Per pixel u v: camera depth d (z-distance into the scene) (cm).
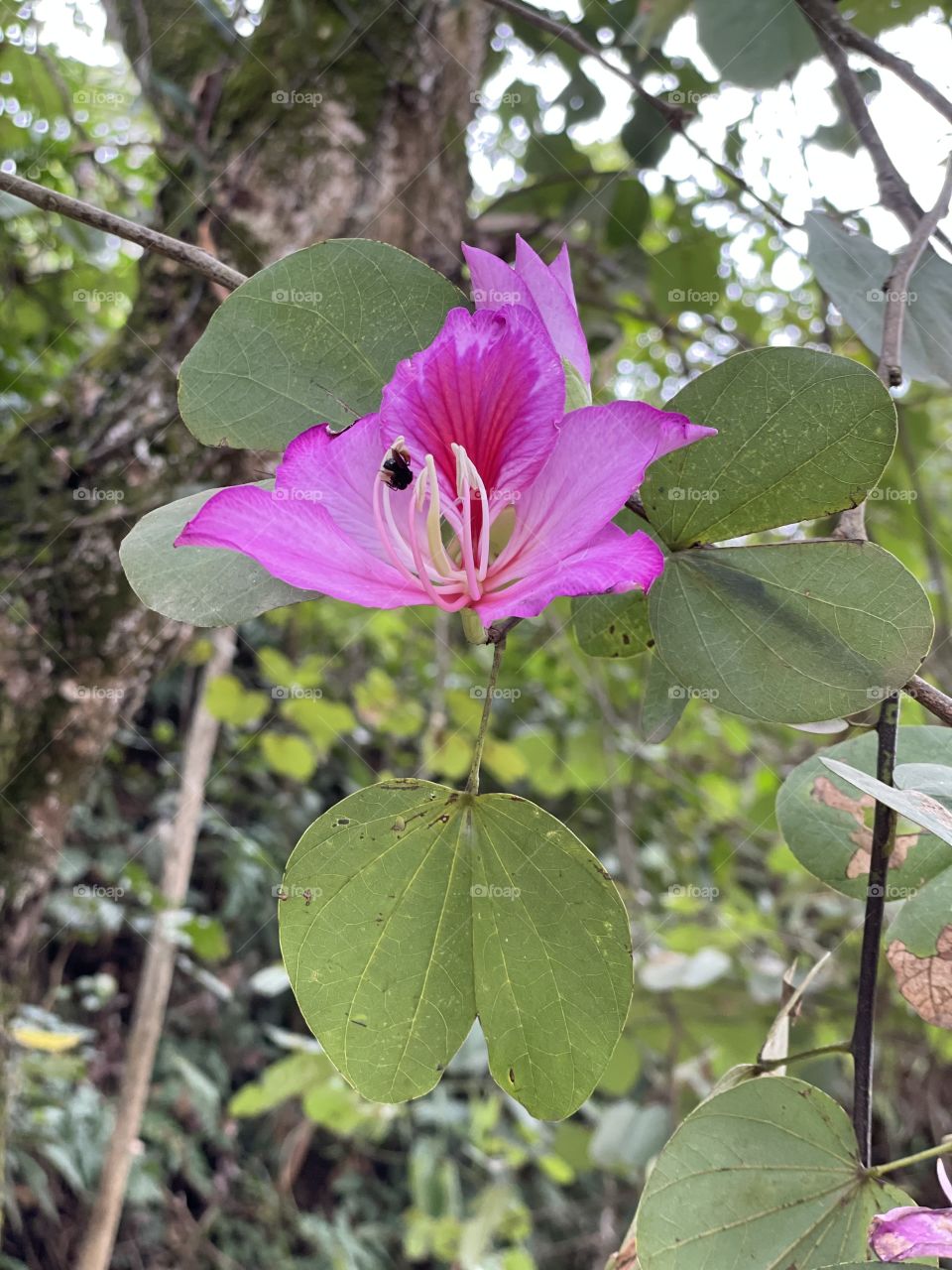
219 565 27
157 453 55
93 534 55
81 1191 100
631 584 23
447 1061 28
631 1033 94
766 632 28
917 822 25
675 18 61
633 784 117
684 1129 28
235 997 126
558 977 27
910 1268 24
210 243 56
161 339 57
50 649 54
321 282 27
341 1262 121
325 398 27
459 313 25
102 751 58
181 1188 122
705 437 25
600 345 82
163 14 60
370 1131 103
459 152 67
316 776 137
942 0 59
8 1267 92
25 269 77
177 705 129
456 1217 117
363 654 133
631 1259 30
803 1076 86
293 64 58
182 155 59
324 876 27
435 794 27
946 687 69
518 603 24
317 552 25
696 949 96
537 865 27
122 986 122
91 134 80
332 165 58
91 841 112
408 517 25
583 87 76
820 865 33
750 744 116
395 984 28
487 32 70
